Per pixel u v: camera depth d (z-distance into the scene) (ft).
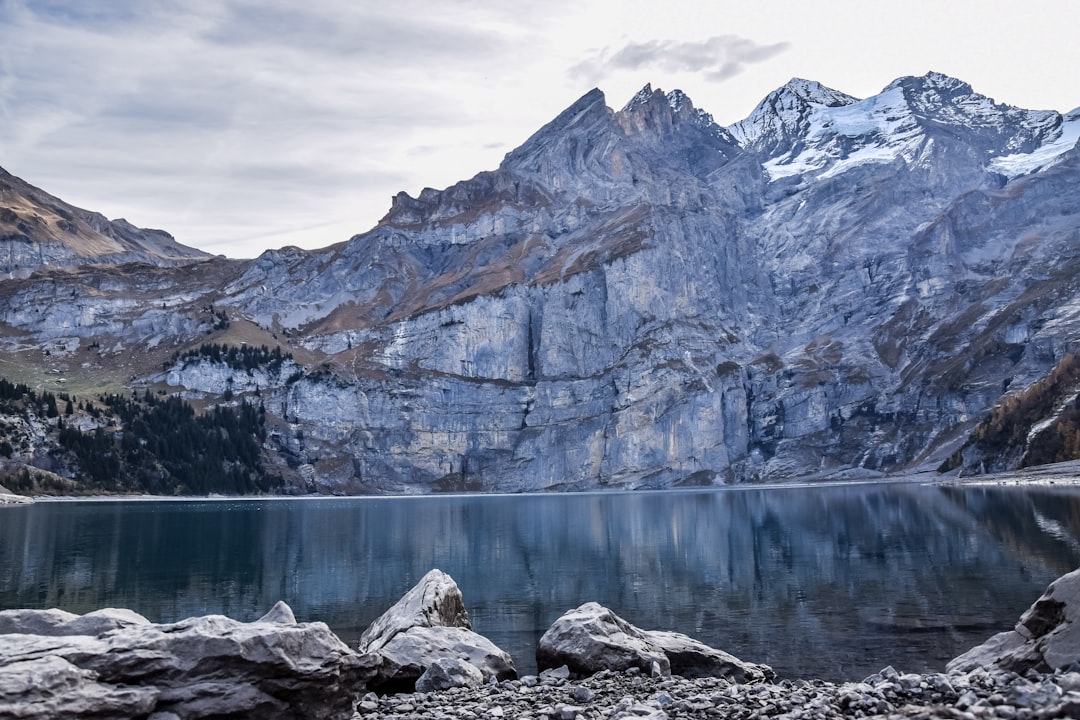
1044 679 70.59
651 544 333.42
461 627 122.52
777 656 134.62
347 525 469.57
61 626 74.59
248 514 587.27
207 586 222.69
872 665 126.62
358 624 171.01
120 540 355.36
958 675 76.48
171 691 62.95
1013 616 158.92
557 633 106.32
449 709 77.41
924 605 173.78
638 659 101.35
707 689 86.58
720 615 174.09
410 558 293.02
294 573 249.55
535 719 71.92
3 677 56.18
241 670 65.87
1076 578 84.43
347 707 74.54
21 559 282.15
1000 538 290.15
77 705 57.41
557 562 277.23
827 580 215.51
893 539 310.24
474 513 604.90
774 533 363.56
